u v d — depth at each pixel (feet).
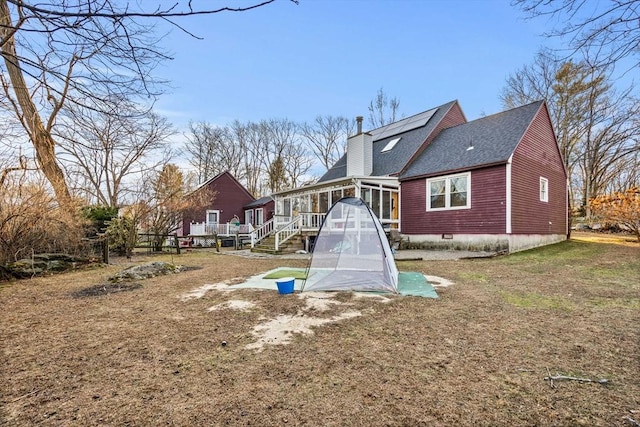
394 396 7.90
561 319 13.62
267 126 124.47
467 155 41.88
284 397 7.89
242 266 31.19
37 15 7.85
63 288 21.25
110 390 8.28
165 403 7.66
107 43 9.51
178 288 20.79
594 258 30.78
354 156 55.77
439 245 42.98
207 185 79.51
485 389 8.20
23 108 19.74
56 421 6.98
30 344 11.43
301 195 53.78
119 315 14.94
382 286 19.10
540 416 7.07
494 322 13.32
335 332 12.34
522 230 38.70
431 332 12.25
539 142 43.32
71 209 32.01
